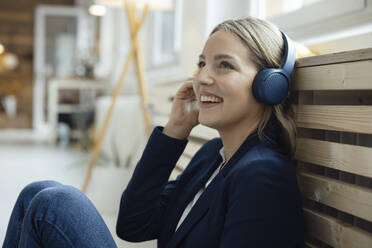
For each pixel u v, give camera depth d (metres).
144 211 1.09
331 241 0.82
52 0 10.48
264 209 0.76
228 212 0.80
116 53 5.72
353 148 0.78
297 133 0.94
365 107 0.75
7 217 2.53
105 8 6.18
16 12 10.42
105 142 4.86
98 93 6.97
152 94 4.17
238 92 0.87
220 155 1.01
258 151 0.84
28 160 4.97
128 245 1.87
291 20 1.79
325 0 1.58
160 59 4.32
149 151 1.08
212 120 0.90
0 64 10.26
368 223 0.84
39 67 8.91
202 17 2.39
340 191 0.81
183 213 1.03
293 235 0.78
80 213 0.94
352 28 1.47
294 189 0.80
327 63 0.83
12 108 9.91
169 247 0.93
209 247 0.85
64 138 7.10
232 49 0.87
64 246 0.90
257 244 0.75
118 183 2.65
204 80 0.89
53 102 6.83
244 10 2.37
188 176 1.10
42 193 0.94
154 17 4.32
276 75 0.86
